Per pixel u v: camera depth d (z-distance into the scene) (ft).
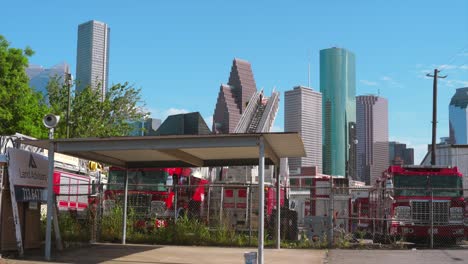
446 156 150.51
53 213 57.77
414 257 53.01
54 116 59.98
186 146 47.42
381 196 78.69
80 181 80.69
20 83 122.72
